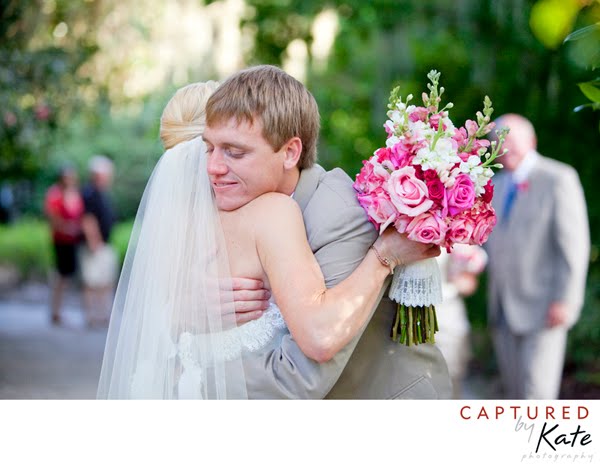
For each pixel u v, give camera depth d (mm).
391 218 2234
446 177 2217
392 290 2400
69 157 15617
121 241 14109
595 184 6715
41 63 7609
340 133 9328
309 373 2246
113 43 8523
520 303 4711
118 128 15445
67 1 7922
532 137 4816
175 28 9320
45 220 16250
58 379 6699
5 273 13422
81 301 12188
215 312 2309
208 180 2365
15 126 7664
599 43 2281
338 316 2164
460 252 5352
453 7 7387
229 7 8477
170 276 2352
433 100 2330
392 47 7680
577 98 6363
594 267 6637
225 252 2326
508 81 6895
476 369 6559
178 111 2541
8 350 7973
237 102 2240
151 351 2352
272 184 2311
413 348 2498
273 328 2352
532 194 4680
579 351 6266
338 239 2318
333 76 9422
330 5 7805
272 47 8312
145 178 16109
